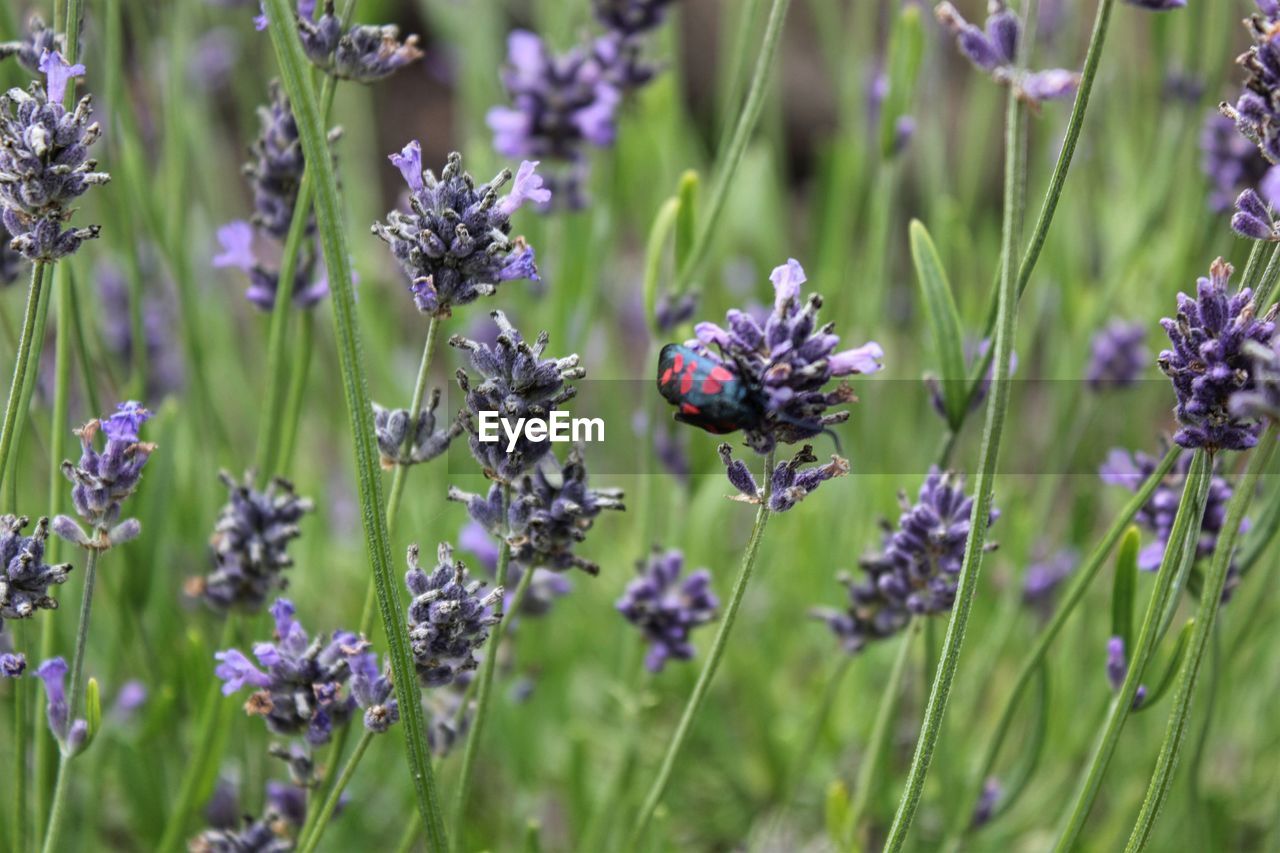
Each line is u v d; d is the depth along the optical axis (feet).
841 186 2.22
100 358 1.90
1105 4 1.49
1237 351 1.46
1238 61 1.45
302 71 1.42
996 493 2.03
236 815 1.89
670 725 2.21
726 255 2.51
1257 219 1.47
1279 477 1.66
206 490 2.01
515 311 2.12
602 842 1.94
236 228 1.76
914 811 1.52
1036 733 1.77
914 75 1.90
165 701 1.81
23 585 1.50
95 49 2.03
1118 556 1.63
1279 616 2.00
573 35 2.32
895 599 1.71
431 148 3.53
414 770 1.51
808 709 2.17
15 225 1.49
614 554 2.27
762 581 2.27
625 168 2.29
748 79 2.72
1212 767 2.13
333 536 2.42
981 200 3.29
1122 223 2.29
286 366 2.17
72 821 1.96
